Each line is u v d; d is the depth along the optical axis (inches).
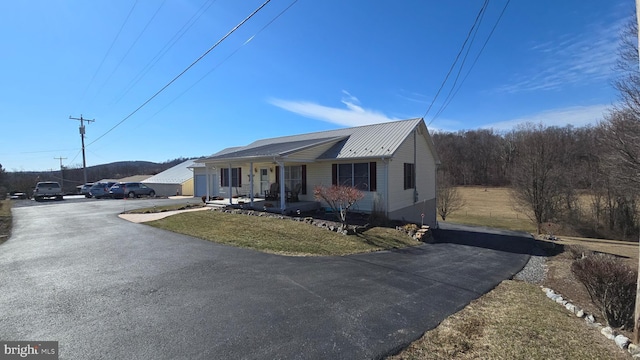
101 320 163.9
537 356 136.3
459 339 150.8
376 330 157.9
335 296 204.1
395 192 567.8
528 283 274.7
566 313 196.5
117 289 210.2
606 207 974.4
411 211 641.0
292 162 585.3
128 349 136.3
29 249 332.8
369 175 551.5
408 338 150.4
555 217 1015.6
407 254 355.3
